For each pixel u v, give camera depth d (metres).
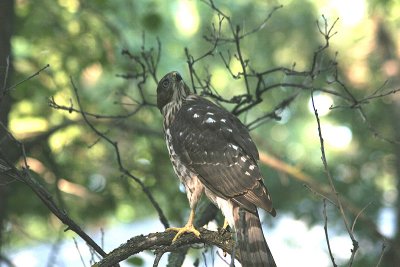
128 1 16.06
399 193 17.38
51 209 7.61
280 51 18.56
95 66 15.26
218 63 17.88
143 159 14.73
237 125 9.02
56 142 14.40
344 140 18.67
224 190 8.23
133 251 7.57
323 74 17.34
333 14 18.52
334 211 17.25
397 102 17.84
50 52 14.74
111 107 16.03
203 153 8.60
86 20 14.88
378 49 18.52
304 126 19.06
